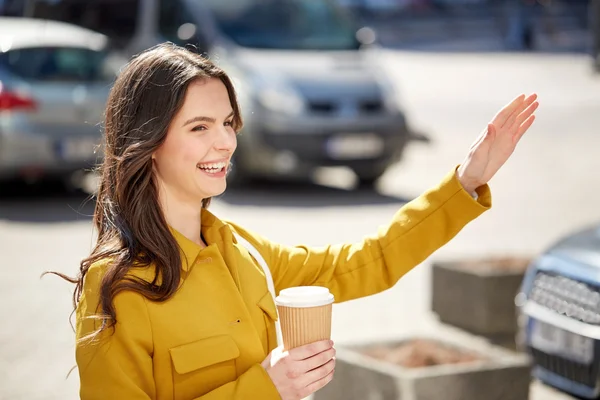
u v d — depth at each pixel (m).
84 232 10.33
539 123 18.44
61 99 11.33
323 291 2.35
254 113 12.00
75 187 13.13
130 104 2.42
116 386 2.28
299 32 12.88
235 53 12.40
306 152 11.99
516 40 35.16
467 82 25.19
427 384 4.56
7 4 13.80
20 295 7.79
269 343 2.62
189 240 2.46
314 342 2.33
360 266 2.83
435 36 39.06
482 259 7.39
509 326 6.93
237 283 2.53
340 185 13.46
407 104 21.36
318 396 4.95
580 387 5.12
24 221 10.94
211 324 2.39
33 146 11.22
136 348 2.29
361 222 10.81
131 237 2.38
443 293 7.18
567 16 39.00
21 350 6.43
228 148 2.45
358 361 4.75
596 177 13.45
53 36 11.59
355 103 12.17
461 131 17.89
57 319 7.14
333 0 13.40
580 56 30.89
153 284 2.33
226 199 12.25
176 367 2.32
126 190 2.41
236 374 2.41
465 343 5.12
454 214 2.73
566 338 5.18
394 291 8.06
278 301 2.34
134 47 13.05
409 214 2.79
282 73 12.17
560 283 5.31
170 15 12.97
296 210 11.56
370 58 12.90
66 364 6.18
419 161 15.30
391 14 42.97
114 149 2.45
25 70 11.34
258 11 12.89
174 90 2.39
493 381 4.70
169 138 2.42
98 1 13.41
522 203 11.81
